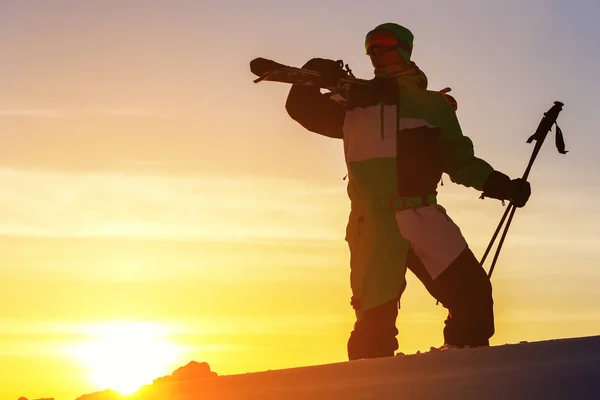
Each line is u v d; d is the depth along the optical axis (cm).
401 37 609
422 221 575
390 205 579
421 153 580
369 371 370
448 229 579
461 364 365
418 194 581
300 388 340
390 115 586
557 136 627
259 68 598
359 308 580
